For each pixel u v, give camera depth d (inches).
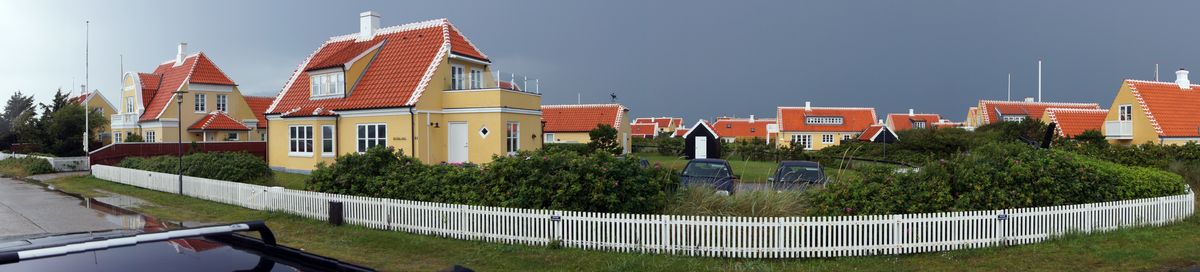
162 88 1849.2
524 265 377.7
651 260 375.9
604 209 436.1
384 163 565.6
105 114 2287.2
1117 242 419.5
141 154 1354.6
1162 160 799.7
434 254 416.2
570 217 415.2
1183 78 1549.0
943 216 400.5
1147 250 394.9
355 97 1023.6
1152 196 504.7
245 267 149.3
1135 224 474.0
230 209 652.1
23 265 132.6
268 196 626.5
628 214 404.2
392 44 1103.6
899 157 1444.4
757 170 1111.6
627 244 402.0
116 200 757.9
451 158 986.7
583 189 435.2
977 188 427.8
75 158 1312.7
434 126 971.9
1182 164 761.0
